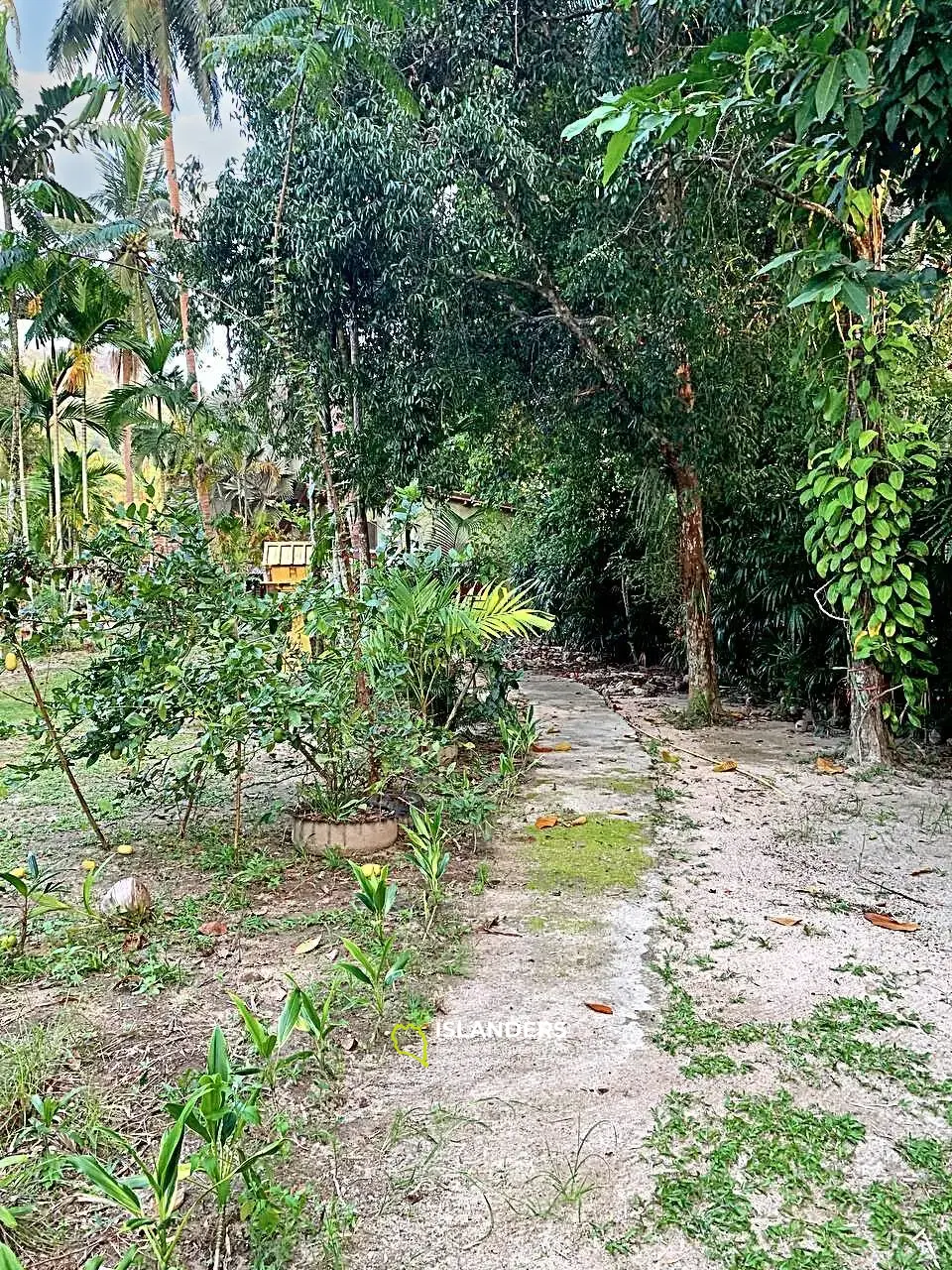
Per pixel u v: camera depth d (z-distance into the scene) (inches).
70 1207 57.7
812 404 177.0
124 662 124.6
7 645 123.3
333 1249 52.9
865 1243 53.7
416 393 187.0
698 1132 64.2
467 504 334.6
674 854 126.0
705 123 112.6
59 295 398.9
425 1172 60.1
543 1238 54.3
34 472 481.4
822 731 209.2
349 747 128.4
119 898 100.3
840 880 115.8
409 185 163.9
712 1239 54.1
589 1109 67.1
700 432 201.8
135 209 535.5
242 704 112.9
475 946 96.3
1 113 382.6
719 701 234.2
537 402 217.3
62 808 151.4
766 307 192.5
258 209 173.9
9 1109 67.1
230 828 137.1
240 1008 62.9
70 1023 79.6
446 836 128.3
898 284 111.7
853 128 100.4
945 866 120.3
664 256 176.9
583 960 92.7
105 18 581.6
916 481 175.3
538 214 178.2
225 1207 53.9
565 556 345.7
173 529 127.4
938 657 183.5
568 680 315.3
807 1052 75.0
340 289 176.9
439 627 148.8
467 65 178.7
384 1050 75.6
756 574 233.0
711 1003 83.7
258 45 142.4
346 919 102.3
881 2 97.7
